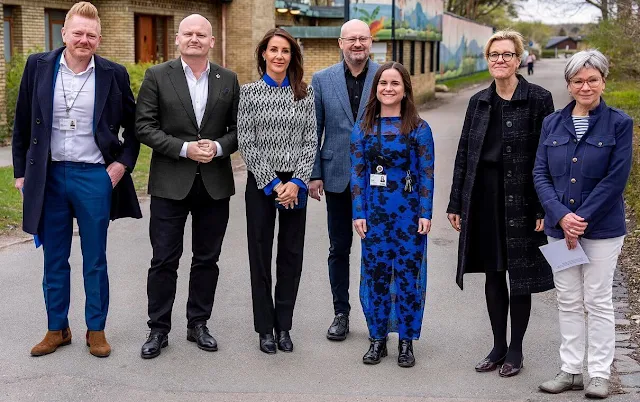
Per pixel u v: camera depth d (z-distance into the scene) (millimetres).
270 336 5727
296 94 5488
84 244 5520
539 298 7016
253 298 5660
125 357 5547
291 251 5672
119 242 9047
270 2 27766
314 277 7688
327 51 26328
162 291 5613
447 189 12844
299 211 5633
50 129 5348
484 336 6066
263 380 5176
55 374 5223
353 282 7527
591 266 4781
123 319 6379
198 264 5766
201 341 5719
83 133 5395
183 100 5484
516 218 5109
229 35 26828
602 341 4836
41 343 5586
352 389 5031
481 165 5203
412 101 5379
